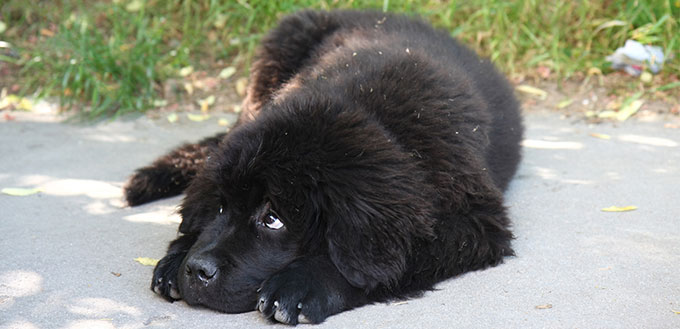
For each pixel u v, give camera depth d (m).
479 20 9.46
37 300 4.41
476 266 4.69
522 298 4.34
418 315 4.18
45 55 9.20
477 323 4.06
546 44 9.13
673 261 4.76
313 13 6.85
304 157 4.13
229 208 4.37
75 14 10.07
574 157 6.88
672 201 5.78
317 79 5.14
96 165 6.93
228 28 9.77
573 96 8.40
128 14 9.90
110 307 4.34
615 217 5.53
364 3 9.48
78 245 5.22
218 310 4.29
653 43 8.80
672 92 8.22
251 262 4.27
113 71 8.76
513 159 5.89
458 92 4.95
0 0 10.14
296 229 4.23
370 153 4.14
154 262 4.93
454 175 4.57
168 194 6.22
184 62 9.24
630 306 4.20
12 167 6.84
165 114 8.35
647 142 7.16
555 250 4.99
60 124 8.05
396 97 4.66
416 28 6.66
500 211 4.87
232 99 8.68
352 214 4.05
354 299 4.29
